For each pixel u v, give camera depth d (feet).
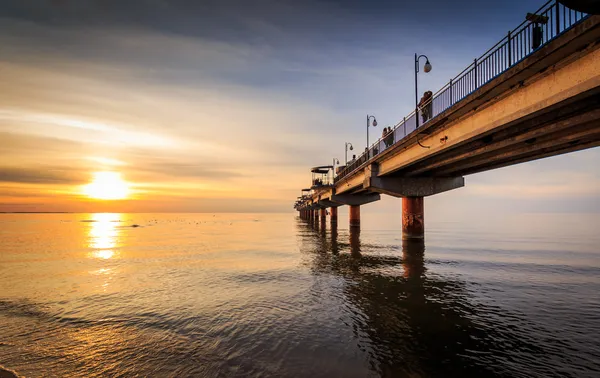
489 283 54.24
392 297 45.52
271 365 25.79
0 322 37.42
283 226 317.01
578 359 26.81
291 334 32.14
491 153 67.51
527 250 104.27
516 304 42.27
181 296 47.91
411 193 98.73
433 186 99.45
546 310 39.81
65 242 149.59
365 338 31.04
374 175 101.71
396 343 29.94
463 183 100.68
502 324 34.86
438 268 68.18
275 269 68.95
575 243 131.75
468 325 34.50
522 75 37.01
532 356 27.40
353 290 49.49
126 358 27.63
